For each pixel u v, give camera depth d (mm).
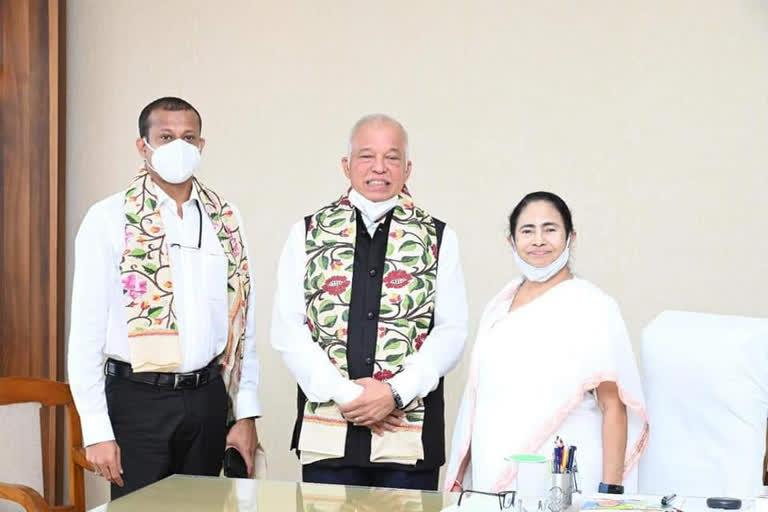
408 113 4453
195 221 3145
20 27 4434
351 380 2971
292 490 2338
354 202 3059
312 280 3045
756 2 4199
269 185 4539
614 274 4340
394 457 2949
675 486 2688
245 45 4539
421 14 4438
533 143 4379
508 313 2867
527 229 2811
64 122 4555
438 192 4441
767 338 2623
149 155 3061
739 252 4234
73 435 3197
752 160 4215
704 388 2643
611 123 4324
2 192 4457
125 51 4594
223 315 3148
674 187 4285
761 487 2449
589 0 4324
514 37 4379
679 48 4270
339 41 4488
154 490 2350
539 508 2107
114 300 3041
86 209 4605
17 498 2801
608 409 2756
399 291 3010
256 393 3293
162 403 3020
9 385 3096
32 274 4453
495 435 2764
